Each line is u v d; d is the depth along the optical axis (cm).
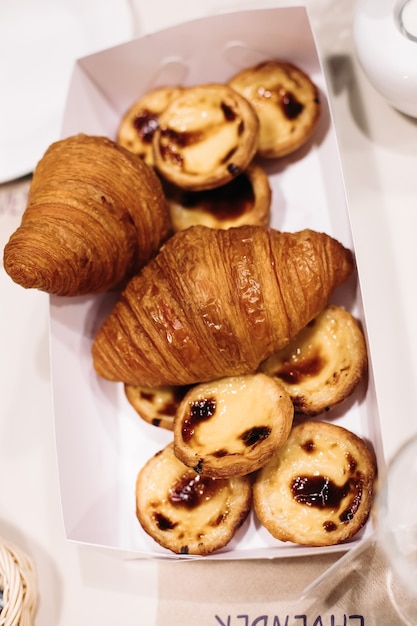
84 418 69
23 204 79
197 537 64
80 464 67
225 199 73
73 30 82
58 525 70
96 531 66
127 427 71
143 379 67
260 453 61
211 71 77
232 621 65
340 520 62
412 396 62
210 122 71
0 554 65
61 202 66
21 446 73
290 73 74
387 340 64
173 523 65
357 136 72
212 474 62
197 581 66
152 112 76
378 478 62
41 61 82
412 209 68
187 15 81
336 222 70
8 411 74
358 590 62
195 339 64
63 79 81
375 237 68
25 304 76
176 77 77
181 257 65
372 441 64
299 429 65
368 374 65
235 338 63
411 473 58
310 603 63
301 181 74
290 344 67
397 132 71
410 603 61
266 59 76
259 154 73
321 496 63
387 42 66
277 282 64
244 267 64
